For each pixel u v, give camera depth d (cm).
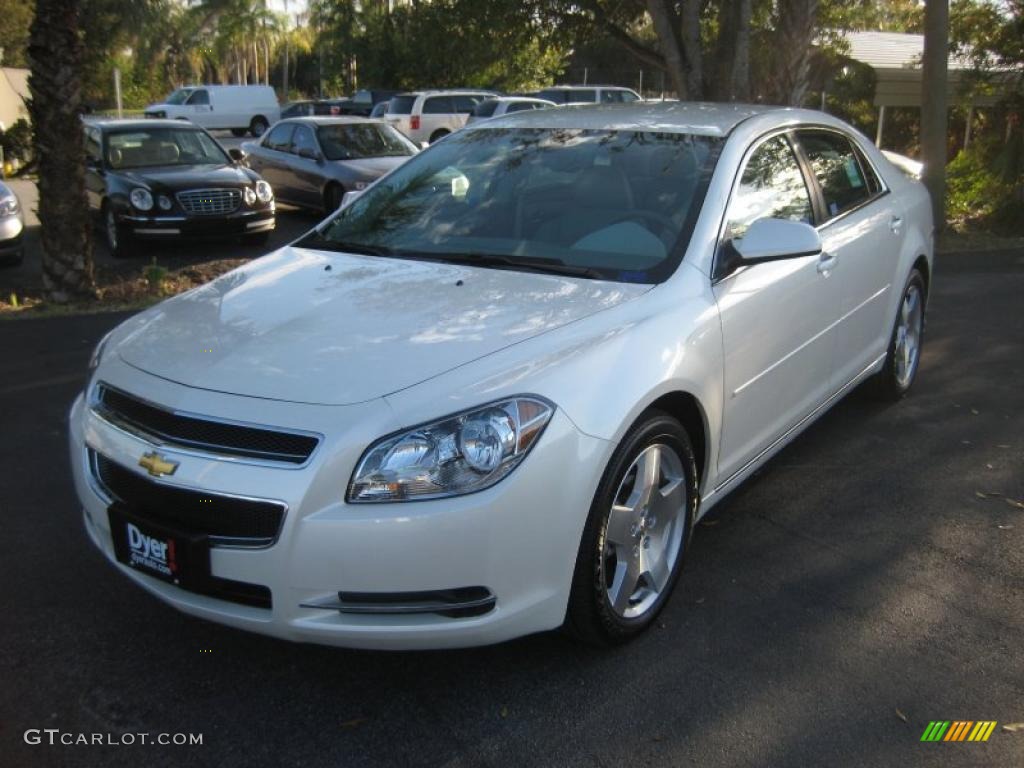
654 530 326
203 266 1011
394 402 266
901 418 543
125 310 826
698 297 339
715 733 276
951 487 449
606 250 362
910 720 282
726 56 1116
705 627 331
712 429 344
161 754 268
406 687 298
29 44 808
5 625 330
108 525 292
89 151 1214
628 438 296
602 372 291
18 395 575
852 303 461
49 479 451
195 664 309
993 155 1359
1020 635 327
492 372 278
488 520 261
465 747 271
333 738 274
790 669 307
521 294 331
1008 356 668
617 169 397
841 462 479
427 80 3306
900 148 2542
